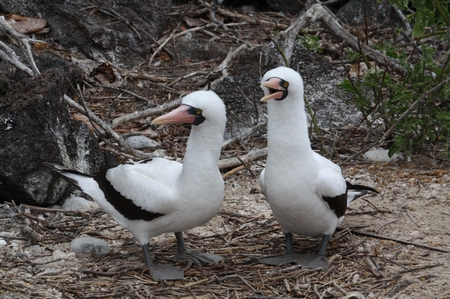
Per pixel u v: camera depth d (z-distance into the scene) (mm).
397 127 9242
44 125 7824
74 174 6871
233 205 8055
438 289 6035
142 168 6422
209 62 12906
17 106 7812
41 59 11000
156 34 13320
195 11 14703
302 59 11055
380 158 9258
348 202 7230
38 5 12984
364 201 8055
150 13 13469
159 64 12836
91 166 8430
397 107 9383
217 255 6695
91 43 12391
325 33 13852
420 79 9086
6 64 9359
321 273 6324
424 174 8750
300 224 6477
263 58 10891
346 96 10172
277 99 6180
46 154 7781
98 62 12148
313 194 6273
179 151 9586
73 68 10383
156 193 6117
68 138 8219
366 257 6617
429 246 6836
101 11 13039
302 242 7133
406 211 7727
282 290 6094
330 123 10219
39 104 7836
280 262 6516
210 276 6324
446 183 8453
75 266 6520
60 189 7977
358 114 10406
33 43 12203
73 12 12633
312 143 9664
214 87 11070
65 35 12547
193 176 6098
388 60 10492
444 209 7754
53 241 7059
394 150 8945
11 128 7754
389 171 8891
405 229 7293
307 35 12766
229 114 10289
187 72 12469
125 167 6363
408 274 6332
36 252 6836
